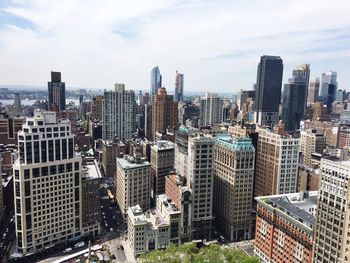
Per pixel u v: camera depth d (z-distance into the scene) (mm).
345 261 148500
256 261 164750
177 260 168375
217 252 173500
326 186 158625
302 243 180250
